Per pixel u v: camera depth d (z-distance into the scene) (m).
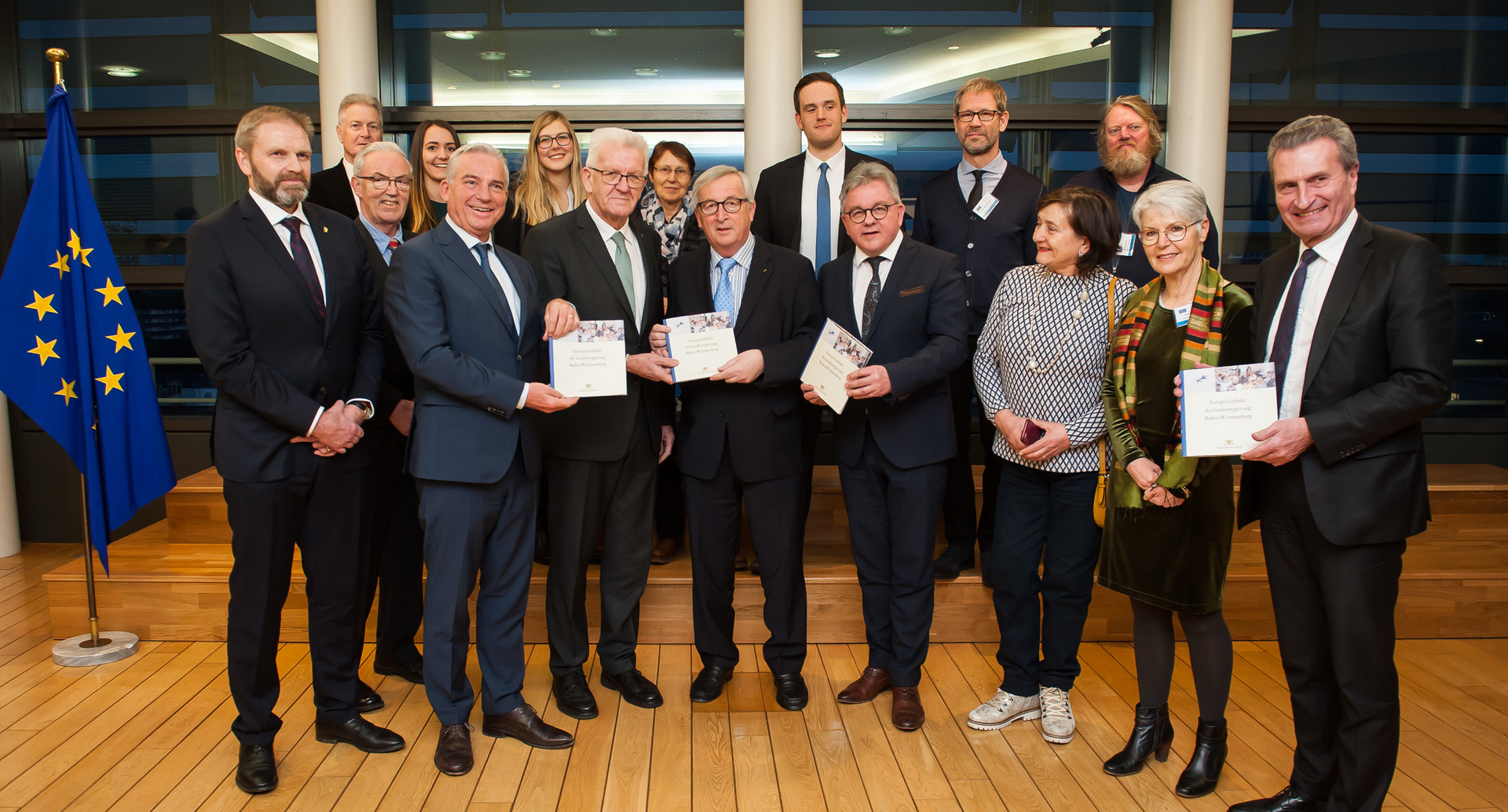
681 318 2.58
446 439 2.39
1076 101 4.46
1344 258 1.99
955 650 3.32
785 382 2.68
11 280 2.93
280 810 2.29
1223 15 4.09
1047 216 2.52
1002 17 4.40
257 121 2.31
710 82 4.46
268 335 2.33
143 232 4.53
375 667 3.10
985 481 3.40
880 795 2.37
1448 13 4.48
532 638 3.38
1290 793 2.21
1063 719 2.64
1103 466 2.52
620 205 2.59
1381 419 1.88
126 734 2.67
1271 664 3.21
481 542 2.50
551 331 2.44
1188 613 2.33
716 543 2.80
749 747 2.60
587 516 2.72
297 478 2.38
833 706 2.85
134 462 3.11
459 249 2.43
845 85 4.46
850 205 2.63
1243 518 2.27
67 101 3.03
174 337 4.57
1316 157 1.93
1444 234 4.60
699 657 3.24
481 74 4.43
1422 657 3.27
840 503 3.76
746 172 4.11
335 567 2.51
